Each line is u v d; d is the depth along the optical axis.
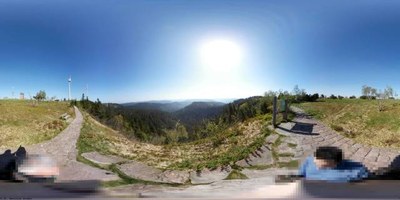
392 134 12.48
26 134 13.01
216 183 6.88
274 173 7.57
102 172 7.91
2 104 18.83
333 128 14.30
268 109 18.19
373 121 14.79
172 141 17.03
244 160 9.13
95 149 10.77
